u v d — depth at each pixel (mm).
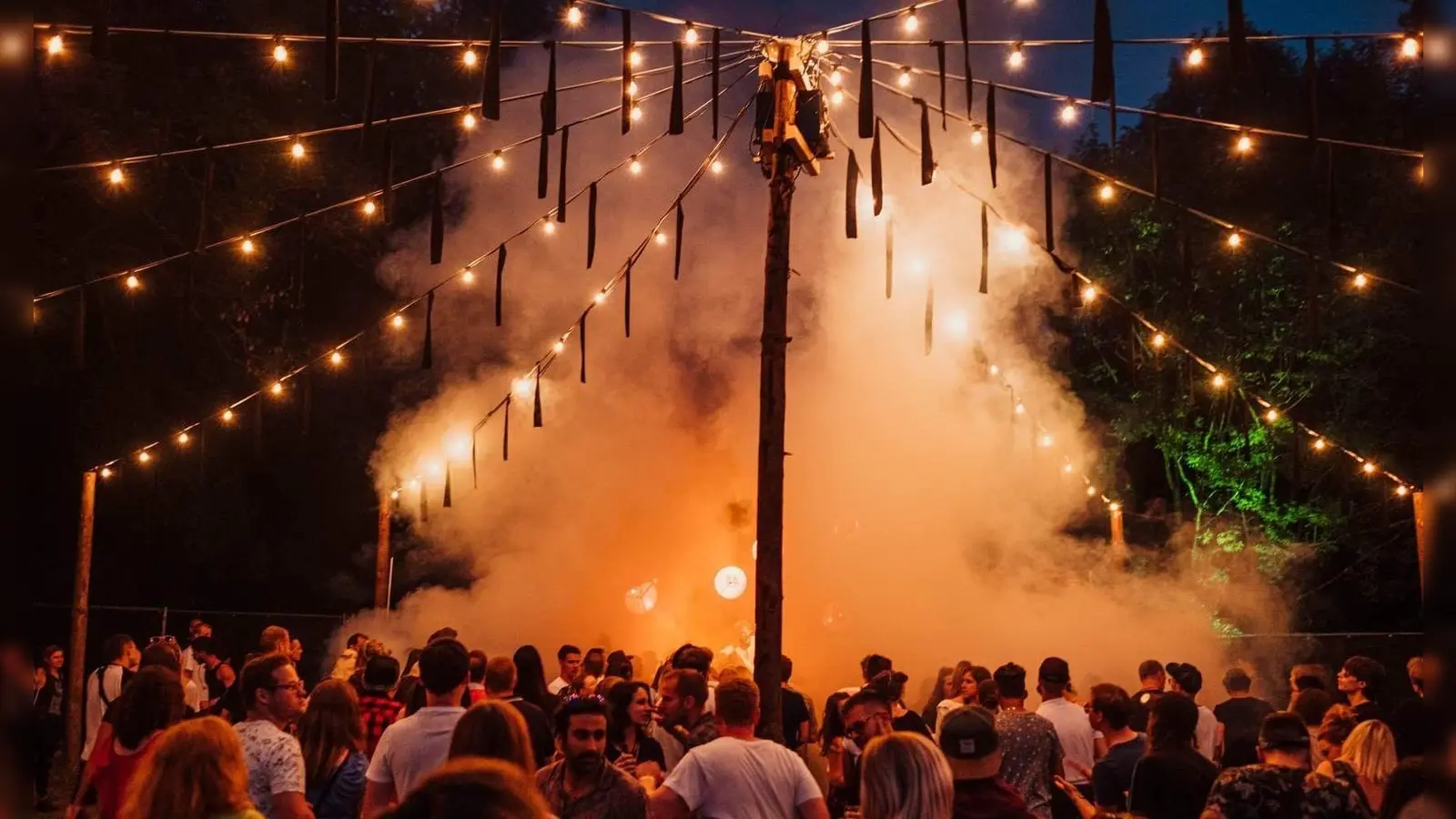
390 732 5664
